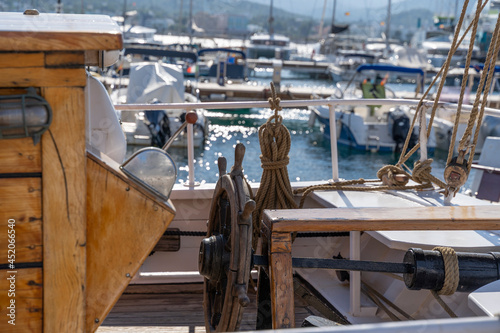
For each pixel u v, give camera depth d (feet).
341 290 10.78
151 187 5.83
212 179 44.83
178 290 11.30
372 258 10.36
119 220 5.76
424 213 7.30
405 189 11.82
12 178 5.20
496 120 49.52
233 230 6.60
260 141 10.52
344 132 61.11
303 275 11.37
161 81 49.55
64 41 4.95
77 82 5.12
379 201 11.02
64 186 5.32
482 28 135.44
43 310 5.52
